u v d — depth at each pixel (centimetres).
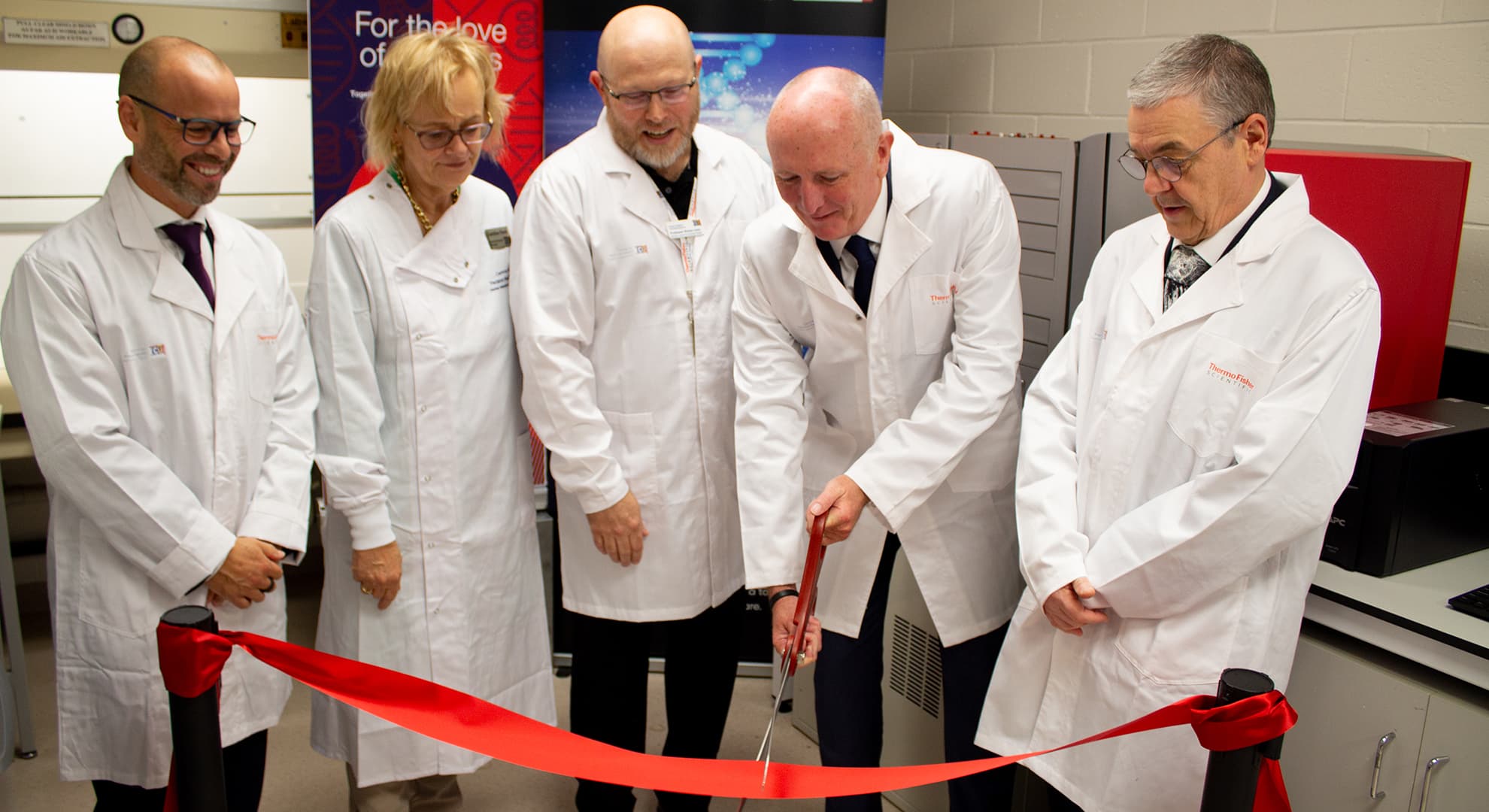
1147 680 144
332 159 257
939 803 216
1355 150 185
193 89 153
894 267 170
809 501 192
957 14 308
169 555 159
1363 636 152
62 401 155
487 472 191
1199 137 135
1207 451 142
